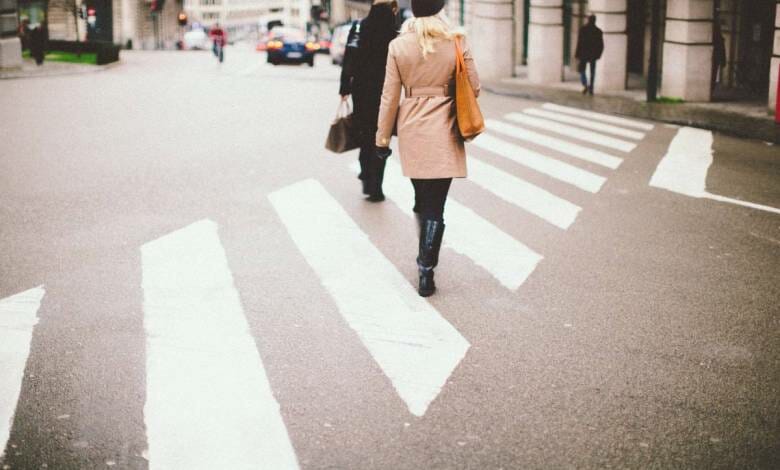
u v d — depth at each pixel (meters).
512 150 11.72
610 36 21.86
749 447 3.43
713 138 13.41
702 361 4.32
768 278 5.77
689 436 3.52
